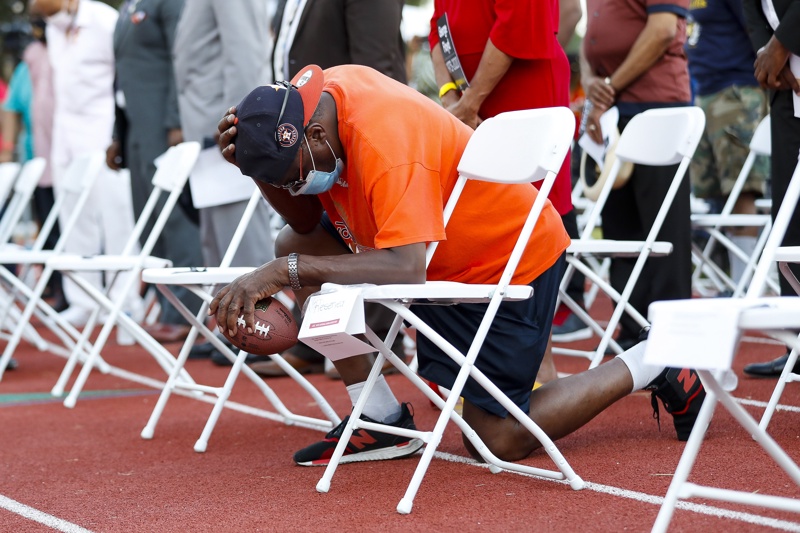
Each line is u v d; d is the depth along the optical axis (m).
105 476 13.06
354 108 10.97
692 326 7.29
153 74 25.52
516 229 11.94
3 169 27.91
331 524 10.13
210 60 21.38
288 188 11.28
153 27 25.38
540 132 10.99
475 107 16.08
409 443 13.03
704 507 10.07
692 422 12.98
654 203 18.77
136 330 18.41
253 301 11.12
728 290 22.33
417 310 12.20
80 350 19.88
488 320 10.83
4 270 21.75
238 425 16.23
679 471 7.91
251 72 20.64
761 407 14.98
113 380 21.80
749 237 22.84
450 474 12.11
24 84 37.94
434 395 11.49
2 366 21.98
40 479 13.05
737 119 22.69
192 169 19.12
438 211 10.88
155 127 25.48
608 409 15.77
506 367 11.81
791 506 7.24
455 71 16.73
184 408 18.08
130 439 15.45
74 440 15.55
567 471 11.02
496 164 11.23
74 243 29.11
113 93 28.39
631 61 18.69
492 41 15.77
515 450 12.14
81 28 27.98
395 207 10.62
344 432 11.59
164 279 13.98
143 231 26.98
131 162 25.89
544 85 16.33
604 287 16.03
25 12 77.69
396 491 11.36
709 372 7.74
